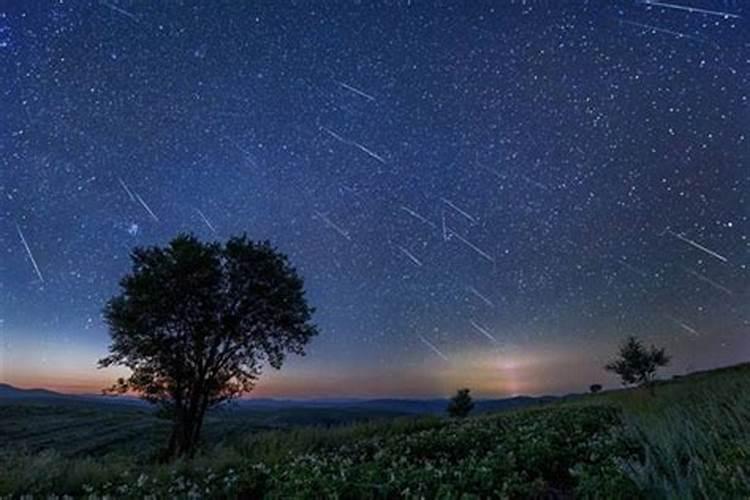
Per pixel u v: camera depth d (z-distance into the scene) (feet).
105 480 33.24
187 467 37.52
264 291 72.54
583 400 122.83
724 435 33.60
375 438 51.42
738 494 20.47
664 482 22.25
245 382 74.33
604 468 26.66
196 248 71.20
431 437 47.42
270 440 50.42
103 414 178.81
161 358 67.87
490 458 33.78
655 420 40.50
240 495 29.89
